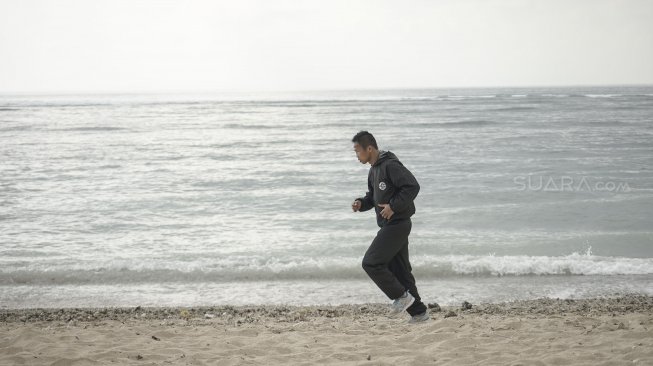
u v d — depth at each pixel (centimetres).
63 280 944
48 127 4959
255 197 1742
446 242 1177
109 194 1809
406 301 544
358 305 784
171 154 2967
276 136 4041
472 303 811
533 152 2856
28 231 1305
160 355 468
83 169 2416
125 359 458
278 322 660
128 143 3562
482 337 512
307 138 3862
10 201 1681
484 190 1825
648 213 1467
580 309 730
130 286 913
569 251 1120
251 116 6869
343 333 563
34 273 972
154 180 2105
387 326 592
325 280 947
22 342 516
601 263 1016
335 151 3059
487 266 996
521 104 8994
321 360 452
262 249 1128
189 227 1345
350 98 15888
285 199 1706
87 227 1347
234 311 743
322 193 1808
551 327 563
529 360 431
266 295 863
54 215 1484
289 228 1328
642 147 3033
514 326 562
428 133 4038
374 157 539
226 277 961
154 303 825
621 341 488
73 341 525
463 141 3422
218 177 2166
